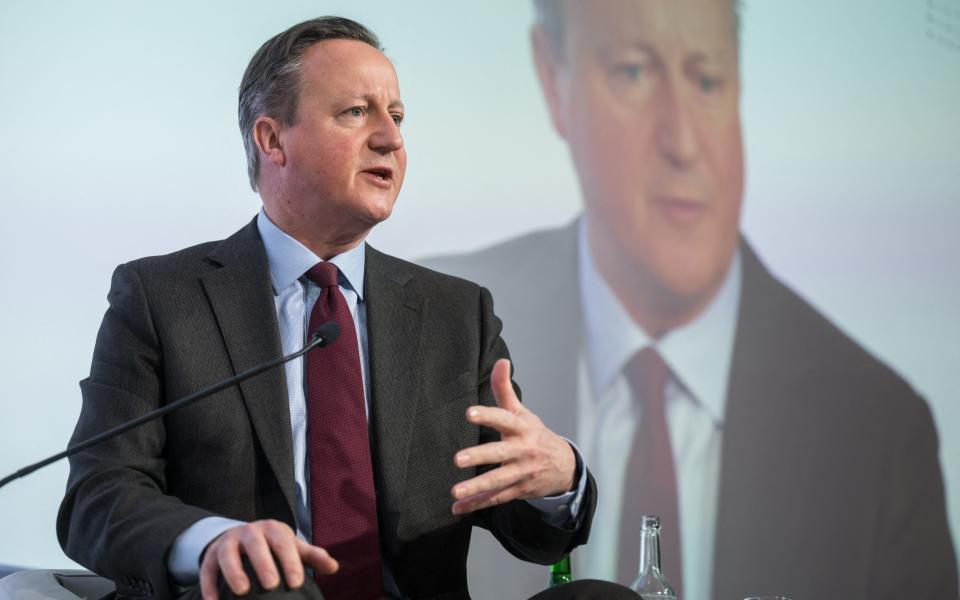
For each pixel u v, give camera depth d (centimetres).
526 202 422
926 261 412
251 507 200
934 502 402
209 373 205
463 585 211
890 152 416
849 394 409
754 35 420
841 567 404
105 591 223
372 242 423
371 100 223
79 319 436
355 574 197
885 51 420
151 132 439
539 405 415
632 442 411
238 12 438
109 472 192
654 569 249
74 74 445
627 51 420
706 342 413
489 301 237
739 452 409
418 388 215
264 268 219
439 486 211
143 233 436
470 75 427
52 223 441
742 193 416
